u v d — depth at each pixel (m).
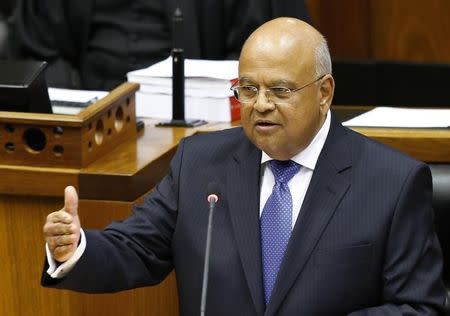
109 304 9.23
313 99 7.38
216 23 13.73
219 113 10.69
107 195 8.96
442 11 16.61
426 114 10.12
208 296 7.70
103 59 13.88
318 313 7.46
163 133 10.24
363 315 7.32
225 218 7.80
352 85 15.47
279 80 7.25
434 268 7.62
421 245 7.54
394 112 10.27
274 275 7.59
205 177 7.97
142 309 9.23
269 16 13.65
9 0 14.65
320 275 7.48
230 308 7.62
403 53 16.98
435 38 16.75
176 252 7.93
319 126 7.66
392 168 7.64
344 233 7.52
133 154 9.49
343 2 17.09
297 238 7.54
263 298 7.56
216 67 11.06
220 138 8.18
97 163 9.22
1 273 9.37
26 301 9.38
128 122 9.93
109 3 13.84
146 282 7.99
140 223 7.96
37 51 13.86
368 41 17.14
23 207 9.25
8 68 9.57
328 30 17.23
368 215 7.54
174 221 8.01
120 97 9.64
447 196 8.95
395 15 16.88
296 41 7.31
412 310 7.37
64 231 7.24
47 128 9.05
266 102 7.29
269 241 7.66
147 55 13.83
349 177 7.65
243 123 7.46
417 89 15.30
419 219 7.60
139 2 13.80
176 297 9.34
